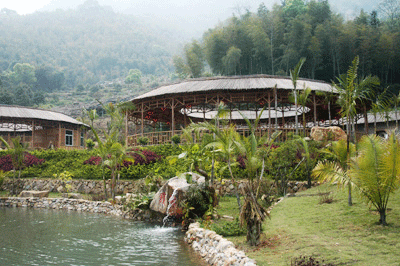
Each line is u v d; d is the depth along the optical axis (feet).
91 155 90.12
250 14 223.71
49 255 35.37
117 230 48.78
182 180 56.34
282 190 60.44
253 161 33.76
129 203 61.46
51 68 488.44
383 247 26.45
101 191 78.89
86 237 44.01
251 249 31.01
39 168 89.97
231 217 46.91
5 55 563.89
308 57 163.43
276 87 82.38
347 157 41.55
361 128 129.08
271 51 175.94
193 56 202.69
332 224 34.58
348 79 40.60
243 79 95.09
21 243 40.65
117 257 34.50
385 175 31.17
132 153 81.61
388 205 37.73
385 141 33.24
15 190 84.99
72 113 287.07
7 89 328.49
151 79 517.55
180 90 91.25
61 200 72.23
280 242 31.58
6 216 60.59
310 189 60.90
